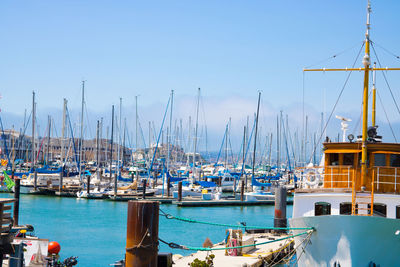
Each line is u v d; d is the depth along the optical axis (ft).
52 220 226.58
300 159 469.98
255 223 233.14
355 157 94.63
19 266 83.20
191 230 207.51
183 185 372.17
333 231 85.81
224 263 120.98
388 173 91.71
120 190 338.95
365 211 90.68
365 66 94.48
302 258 96.58
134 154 600.80
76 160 433.89
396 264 85.51
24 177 366.02
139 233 75.10
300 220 90.94
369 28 96.12
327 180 96.32
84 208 275.39
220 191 344.69
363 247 83.97
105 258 148.97
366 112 92.79
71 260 104.12
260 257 127.75
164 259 96.02
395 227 81.76
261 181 414.82
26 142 559.38
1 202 73.72
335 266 87.56
